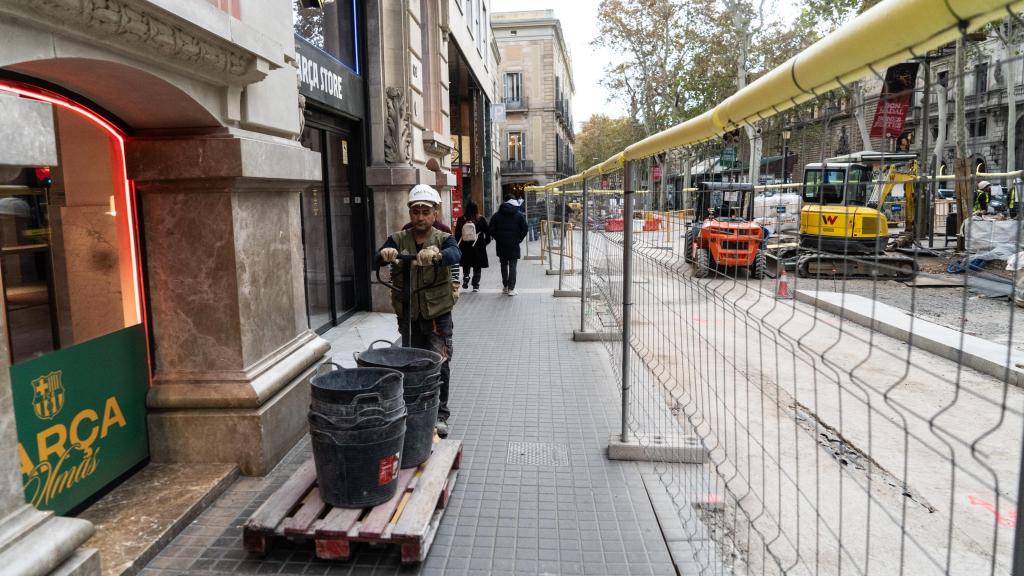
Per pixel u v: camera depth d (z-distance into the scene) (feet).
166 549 10.60
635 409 17.80
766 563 10.38
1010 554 10.93
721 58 111.04
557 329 29.22
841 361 22.75
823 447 15.48
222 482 12.50
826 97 6.00
